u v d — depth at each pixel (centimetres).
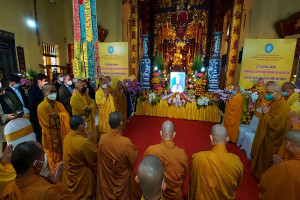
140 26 880
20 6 687
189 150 352
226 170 128
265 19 602
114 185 174
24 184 86
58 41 910
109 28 781
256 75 476
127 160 176
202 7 830
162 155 144
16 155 86
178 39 885
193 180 145
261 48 463
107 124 372
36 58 773
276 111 231
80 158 173
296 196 109
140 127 481
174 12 854
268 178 123
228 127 390
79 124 177
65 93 367
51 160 244
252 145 280
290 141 122
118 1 755
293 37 539
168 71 888
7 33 630
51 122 236
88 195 184
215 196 132
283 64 454
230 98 385
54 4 877
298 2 536
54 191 88
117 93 436
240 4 587
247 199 220
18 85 339
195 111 548
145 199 83
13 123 199
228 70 634
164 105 578
